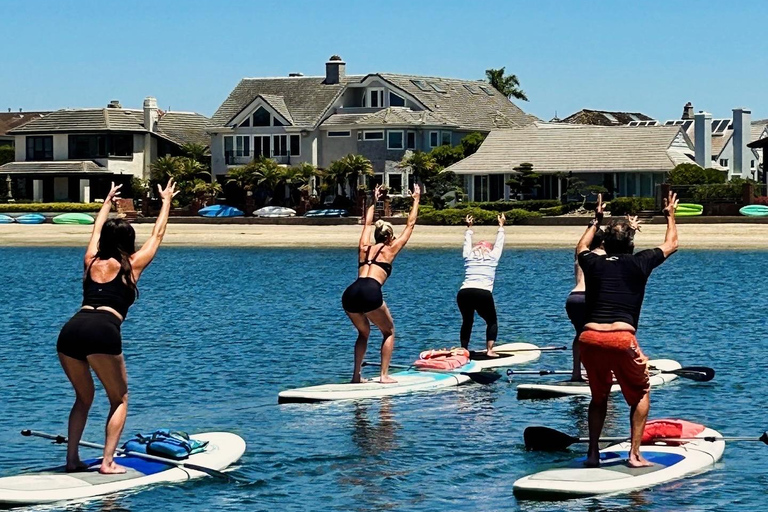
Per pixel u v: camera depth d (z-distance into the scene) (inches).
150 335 1059.3
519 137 3233.3
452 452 592.4
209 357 918.4
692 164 2935.5
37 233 2869.1
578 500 506.9
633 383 510.6
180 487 526.6
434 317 1195.9
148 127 3799.2
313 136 3521.2
